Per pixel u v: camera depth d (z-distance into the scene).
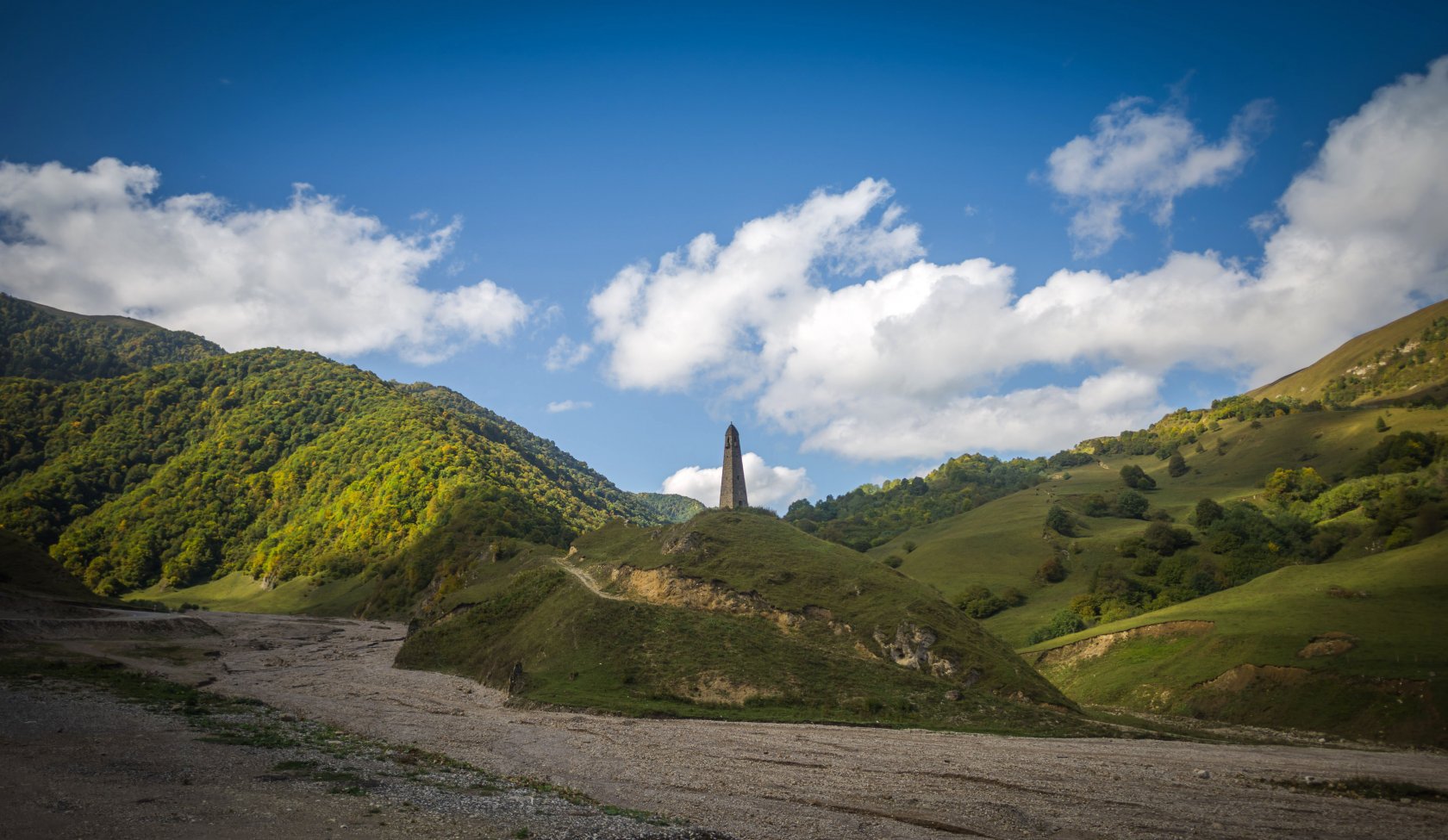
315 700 70.06
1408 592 92.50
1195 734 72.06
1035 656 118.94
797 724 62.97
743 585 94.50
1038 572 170.50
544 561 150.12
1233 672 86.62
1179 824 35.44
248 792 31.53
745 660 75.19
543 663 78.44
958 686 76.69
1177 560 151.12
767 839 30.42
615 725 59.56
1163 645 102.38
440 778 37.66
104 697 56.50
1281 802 40.81
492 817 30.38
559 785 38.88
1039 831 33.47
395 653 121.69
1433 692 69.62
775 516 136.50
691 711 64.88
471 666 93.38
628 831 29.56
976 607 158.00
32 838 23.98
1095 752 55.81
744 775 43.34
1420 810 40.31
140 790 30.52
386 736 52.03
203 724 48.19
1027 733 64.38
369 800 31.64
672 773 43.22
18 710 47.88
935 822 34.25
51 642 95.56
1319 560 142.12
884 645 83.00
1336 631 85.50
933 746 55.19
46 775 31.75
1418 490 143.25
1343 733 71.69
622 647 77.12
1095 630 118.81
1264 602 102.50
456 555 184.75
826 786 41.16
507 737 53.59
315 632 145.00
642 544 120.25
